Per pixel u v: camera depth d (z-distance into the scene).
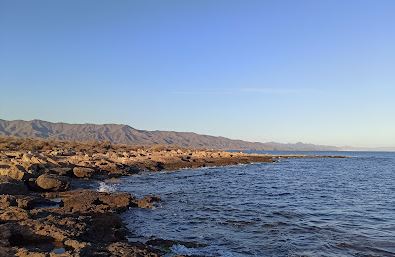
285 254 13.30
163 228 17.17
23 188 23.33
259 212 21.73
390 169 72.12
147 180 42.06
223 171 60.16
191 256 12.62
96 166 43.81
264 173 57.56
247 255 13.12
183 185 37.47
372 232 16.81
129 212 20.80
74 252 10.28
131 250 11.64
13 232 12.12
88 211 18.12
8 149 58.94
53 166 37.31
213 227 17.52
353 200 27.88
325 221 19.33
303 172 61.28
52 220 14.12
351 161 111.31
